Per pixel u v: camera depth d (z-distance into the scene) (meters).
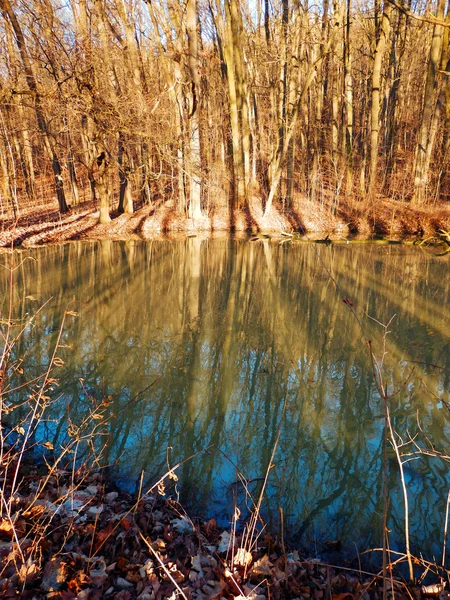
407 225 19.77
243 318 8.20
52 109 14.19
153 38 21.70
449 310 8.70
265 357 6.44
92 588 2.41
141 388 5.36
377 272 12.23
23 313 8.05
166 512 3.30
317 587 2.61
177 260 13.77
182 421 4.67
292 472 3.91
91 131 17.75
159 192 25.91
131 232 19.98
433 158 22.86
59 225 19.92
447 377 5.82
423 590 2.56
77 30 17.05
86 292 9.74
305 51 24.69
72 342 6.72
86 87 14.20
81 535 2.86
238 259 14.13
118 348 6.58
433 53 18.80
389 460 4.09
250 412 4.91
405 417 4.86
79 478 3.60
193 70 19.41
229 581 2.56
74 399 5.00
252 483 3.74
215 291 10.16
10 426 4.38
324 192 24.19
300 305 9.09
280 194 24.77
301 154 26.45
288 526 3.25
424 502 3.54
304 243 17.50
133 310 8.52
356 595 2.53
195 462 3.99
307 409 5.00
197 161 21.19
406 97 28.77
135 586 2.47
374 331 7.54
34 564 2.44
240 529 3.19
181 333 7.33
